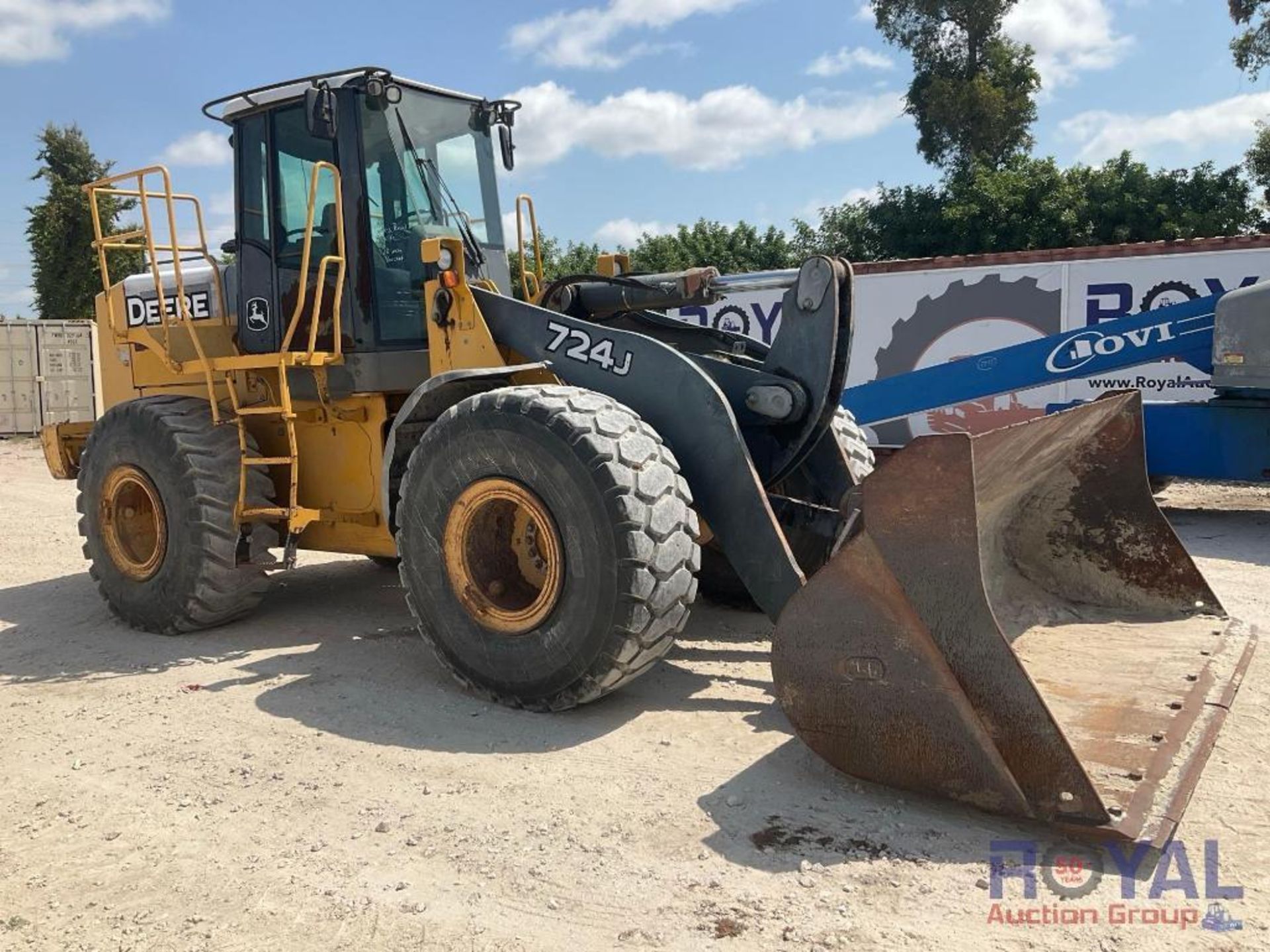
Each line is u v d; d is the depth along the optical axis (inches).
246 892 104.9
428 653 186.5
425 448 159.2
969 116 1007.6
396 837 115.1
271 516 201.6
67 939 97.7
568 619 144.2
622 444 141.9
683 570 142.3
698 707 152.9
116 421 211.0
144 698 167.2
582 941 93.7
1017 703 107.3
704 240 1171.3
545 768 131.9
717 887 101.9
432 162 209.8
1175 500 406.3
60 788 132.6
